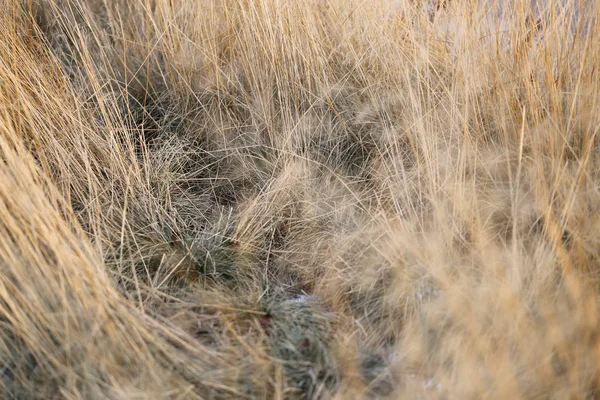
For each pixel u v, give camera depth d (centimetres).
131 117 307
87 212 263
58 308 211
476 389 193
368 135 305
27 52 294
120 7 363
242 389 203
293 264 263
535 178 242
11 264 207
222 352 214
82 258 212
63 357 204
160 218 268
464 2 283
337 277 246
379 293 239
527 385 195
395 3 316
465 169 263
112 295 214
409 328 218
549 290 219
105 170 276
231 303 233
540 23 280
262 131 312
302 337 219
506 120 274
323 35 325
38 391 199
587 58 263
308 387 207
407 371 209
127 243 249
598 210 236
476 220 243
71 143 278
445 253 238
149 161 286
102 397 193
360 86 312
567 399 190
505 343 203
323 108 311
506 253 232
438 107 288
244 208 286
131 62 348
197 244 262
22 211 215
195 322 225
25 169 221
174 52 329
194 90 328
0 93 260
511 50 284
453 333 214
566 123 263
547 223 224
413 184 266
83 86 317
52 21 343
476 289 221
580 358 197
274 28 307
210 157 312
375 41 312
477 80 280
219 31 329
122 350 204
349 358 212
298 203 280
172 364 207
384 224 254
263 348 213
